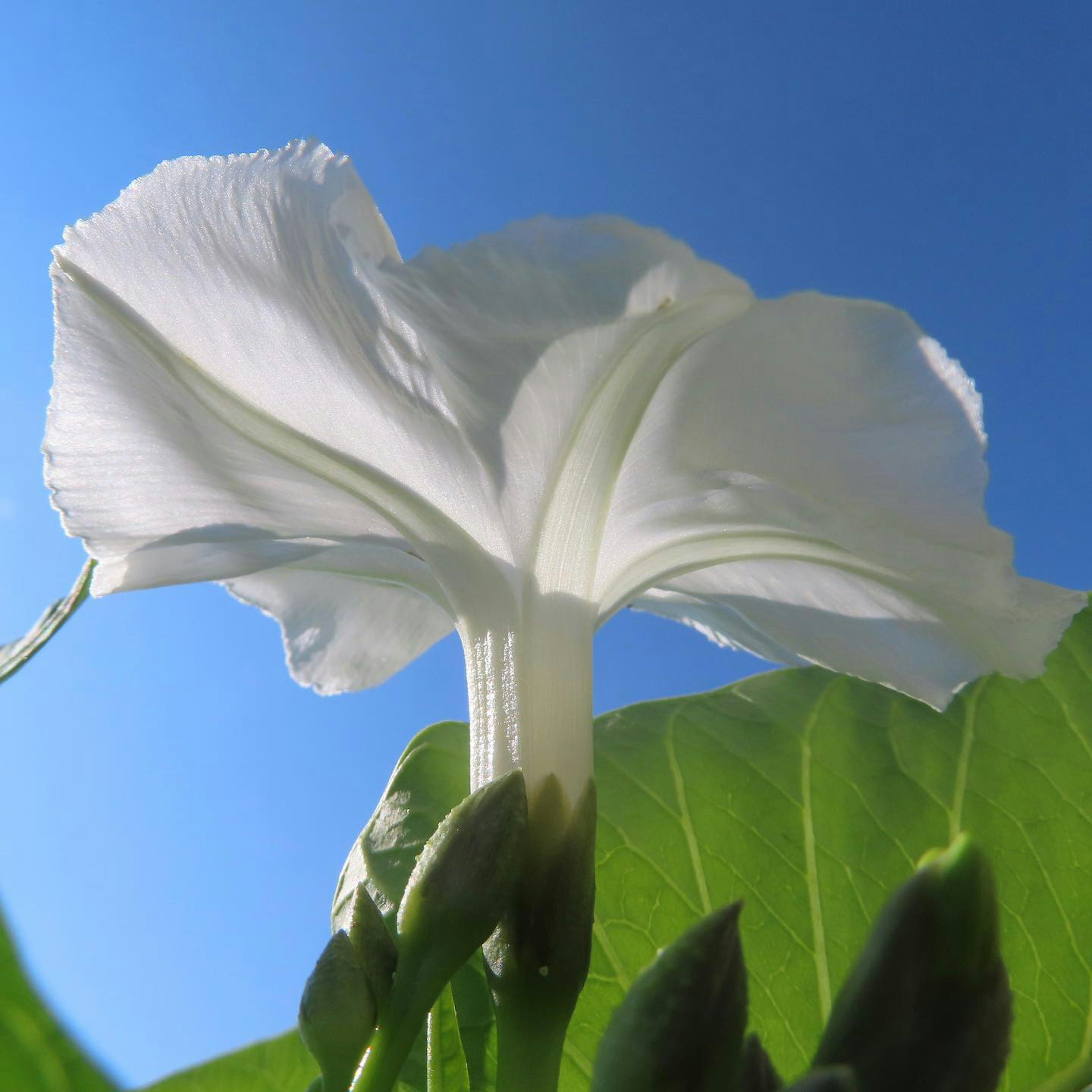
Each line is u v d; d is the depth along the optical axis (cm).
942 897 9
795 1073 16
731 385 12
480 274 11
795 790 18
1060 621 14
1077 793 18
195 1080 14
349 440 13
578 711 13
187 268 13
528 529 13
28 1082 8
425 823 17
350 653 17
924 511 12
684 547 14
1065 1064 16
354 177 12
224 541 14
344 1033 11
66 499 14
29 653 14
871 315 12
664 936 16
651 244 11
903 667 16
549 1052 11
